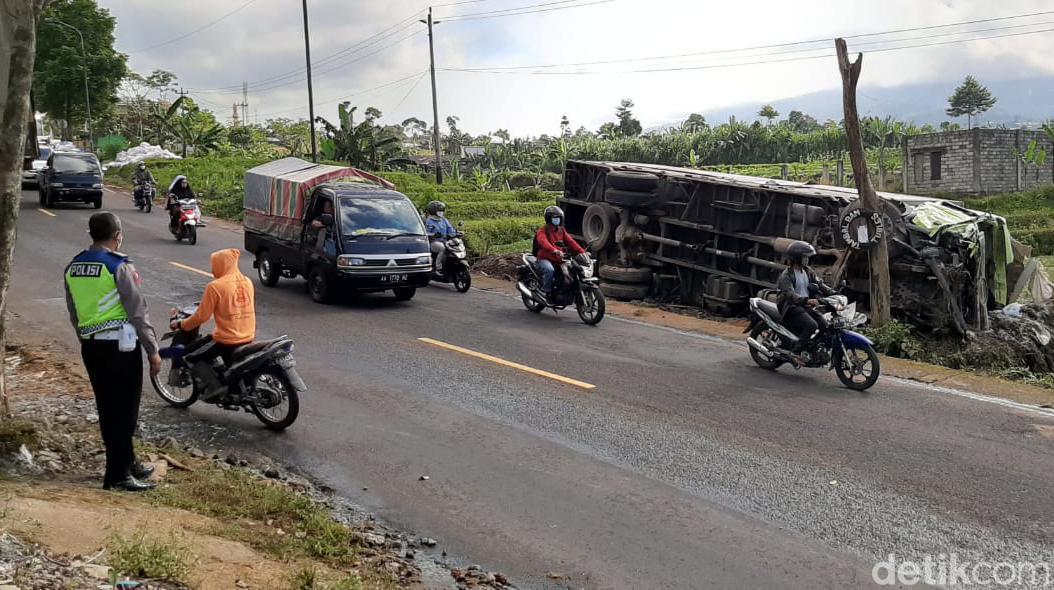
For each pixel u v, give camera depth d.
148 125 80.69
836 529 5.77
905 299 12.30
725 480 6.64
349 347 11.18
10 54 6.23
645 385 9.41
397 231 14.69
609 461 7.07
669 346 11.56
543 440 7.58
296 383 7.67
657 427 7.94
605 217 16.58
